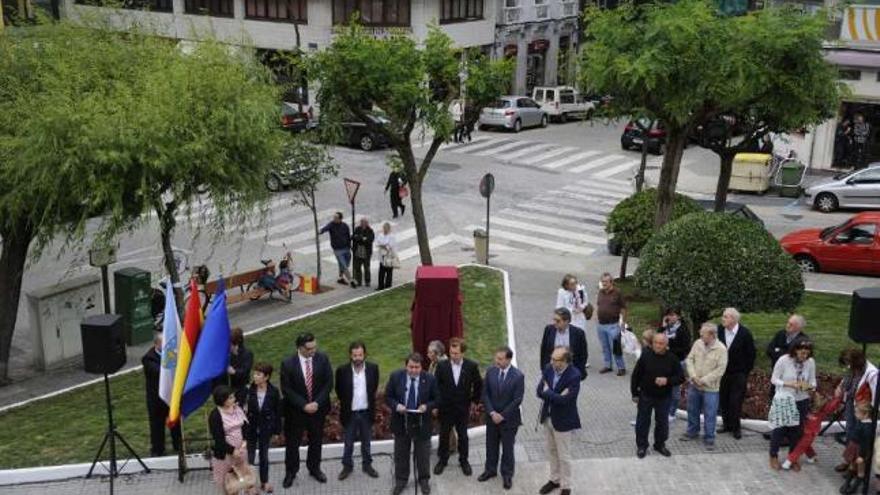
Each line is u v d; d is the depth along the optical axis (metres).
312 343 11.22
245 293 20.95
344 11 41.78
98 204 14.31
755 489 11.16
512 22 47.69
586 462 11.89
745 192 31.70
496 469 11.52
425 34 42.44
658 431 11.96
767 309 14.47
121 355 11.23
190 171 14.66
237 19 43.12
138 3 39.09
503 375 11.20
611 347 15.29
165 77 14.88
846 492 10.96
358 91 19.06
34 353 18.00
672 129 19.89
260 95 15.55
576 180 33.78
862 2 31.97
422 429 11.02
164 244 15.19
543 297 20.77
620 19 19.50
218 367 11.49
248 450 11.17
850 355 10.93
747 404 13.15
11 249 16.94
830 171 34.47
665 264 14.68
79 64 15.50
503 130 42.97
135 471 11.95
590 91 20.58
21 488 11.61
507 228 27.81
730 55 18.20
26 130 14.50
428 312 13.48
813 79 19.36
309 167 21.64
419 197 20.33
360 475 11.70
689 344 13.22
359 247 22.22
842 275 22.81
